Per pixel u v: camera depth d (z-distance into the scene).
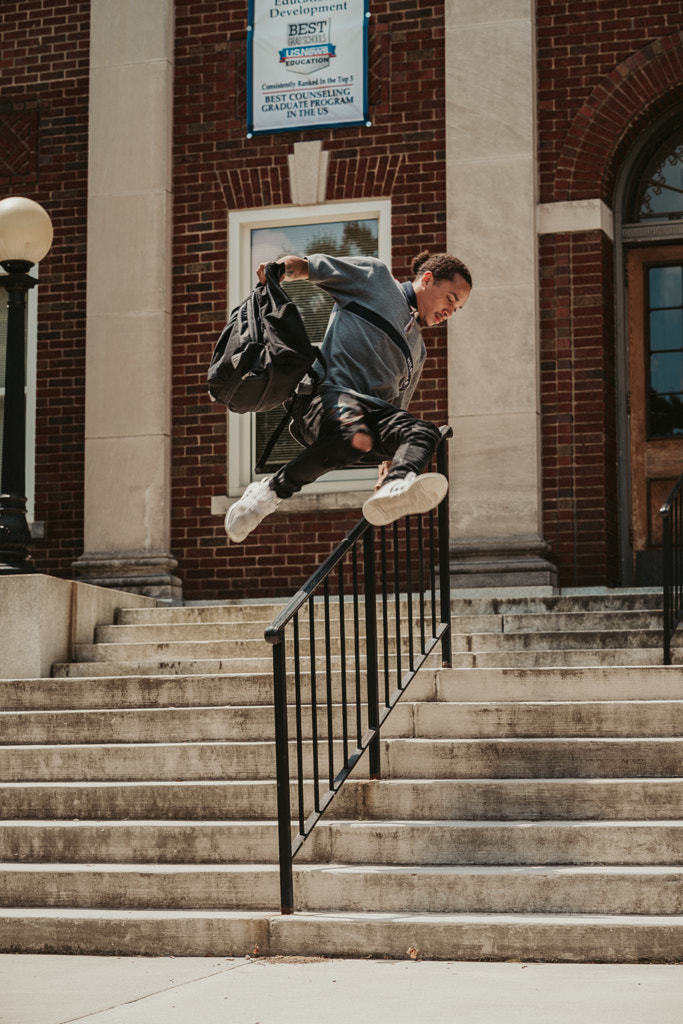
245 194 10.03
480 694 6.21
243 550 9.73
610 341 9.45
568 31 9.56
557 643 7.02
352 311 4.33
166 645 7.77
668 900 4.56
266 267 4.25
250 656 7.61
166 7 10.18
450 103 9.55
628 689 6.09
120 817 5.66
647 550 9.54
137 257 10.01
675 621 6.75
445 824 5.05
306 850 5.12
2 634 7.63
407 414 4.08
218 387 4.21
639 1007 3.58
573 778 5.42
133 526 9.78
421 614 6.03
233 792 5.54
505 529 9.09
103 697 6.85
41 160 10.48
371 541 5.62
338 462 4.07
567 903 4.63
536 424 9.16
